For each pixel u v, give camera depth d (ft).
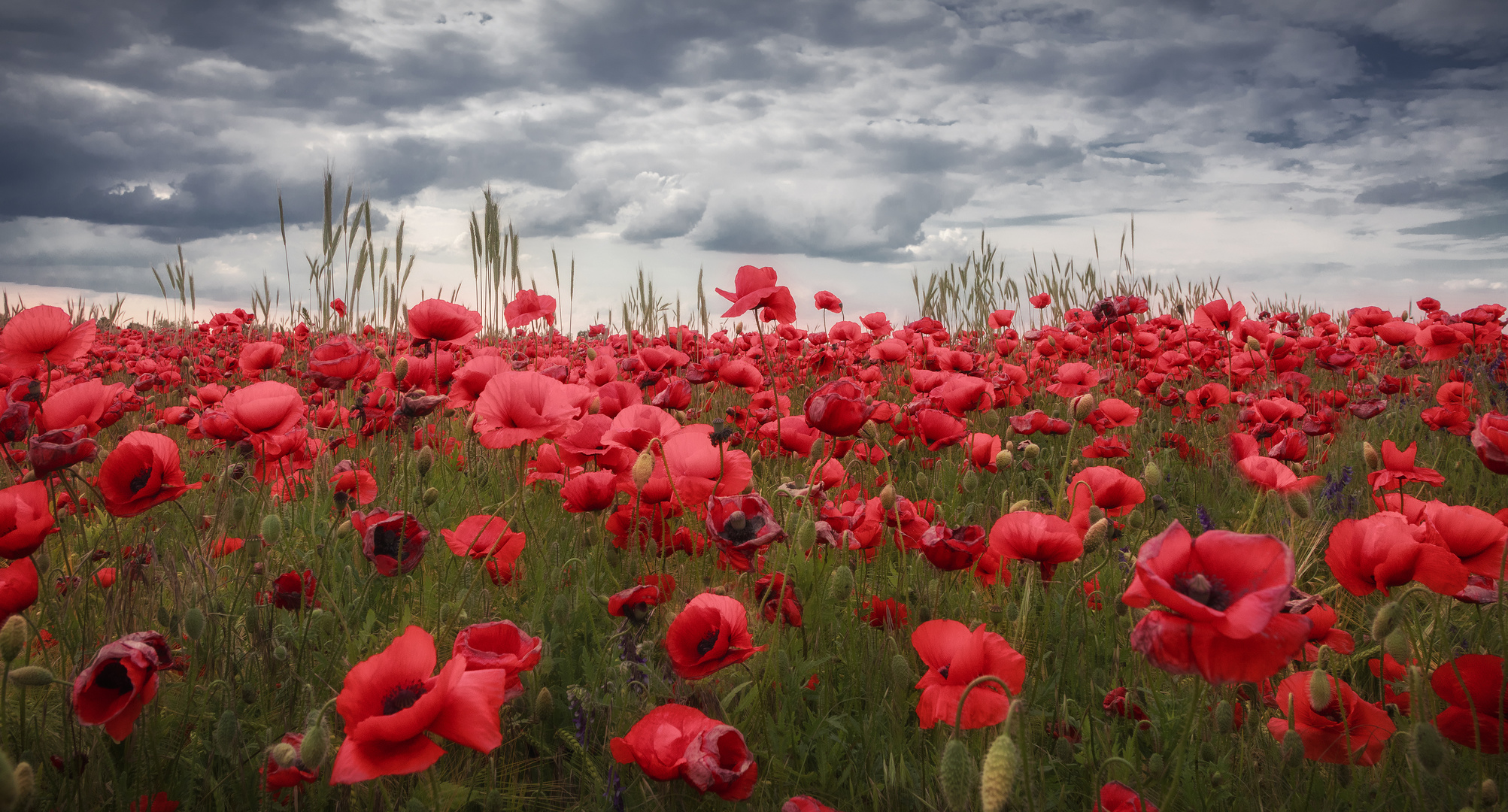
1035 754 2.18
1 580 2.10
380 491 3.63
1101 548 2.80
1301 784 2.09
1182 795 2.03
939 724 2.17
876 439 3.28
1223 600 1.58
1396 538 1.99
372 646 2.49
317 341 7.43
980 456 3.63
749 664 2.38
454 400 3.43
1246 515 3.77
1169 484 4.43
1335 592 2.86
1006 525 2.38
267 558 2.82
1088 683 2.49
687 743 1.87
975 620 2.59
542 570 2.87
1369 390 6.64
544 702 2.15
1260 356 5.91
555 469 3.22
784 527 2.84
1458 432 4.15
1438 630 2.36
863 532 2.77
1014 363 8.24
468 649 2.00
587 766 2.11
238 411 2.72
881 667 2.41
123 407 3.50
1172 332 7.83
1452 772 2.01
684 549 2.95
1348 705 2.00
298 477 3.73
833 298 7.02
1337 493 3.79
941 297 10.15
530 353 7.78
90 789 1.94
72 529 3.21
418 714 1.60
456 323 3.85
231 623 2.41
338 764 1.59
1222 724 2.05
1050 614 2.72
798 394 6.68
